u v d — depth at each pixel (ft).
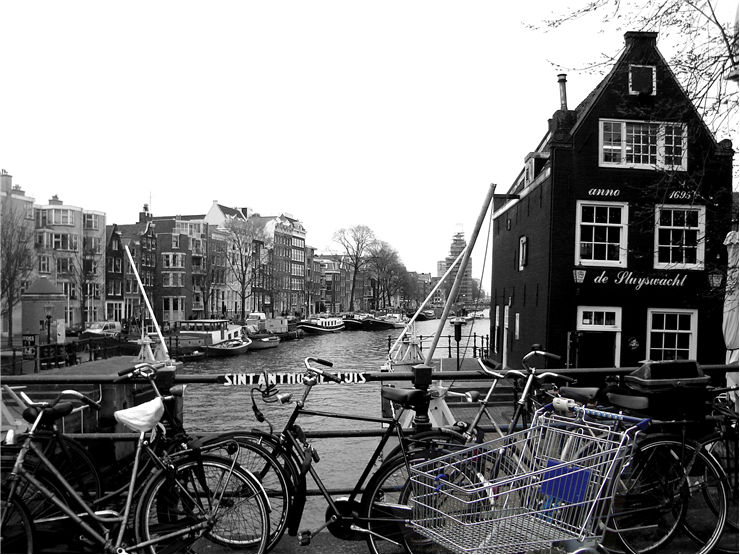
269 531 11.64
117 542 11.02
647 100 61.52
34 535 11.00
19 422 15.60
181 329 187.11
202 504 11.47
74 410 13.00
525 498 11.27
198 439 11.91
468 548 11.25
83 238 181.78
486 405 14.71
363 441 49.98
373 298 417.90
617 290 62.23
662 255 61.36
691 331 60.95
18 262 92.07
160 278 233.14
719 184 28.02
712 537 12.21
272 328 216.33
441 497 11.46
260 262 275.59
